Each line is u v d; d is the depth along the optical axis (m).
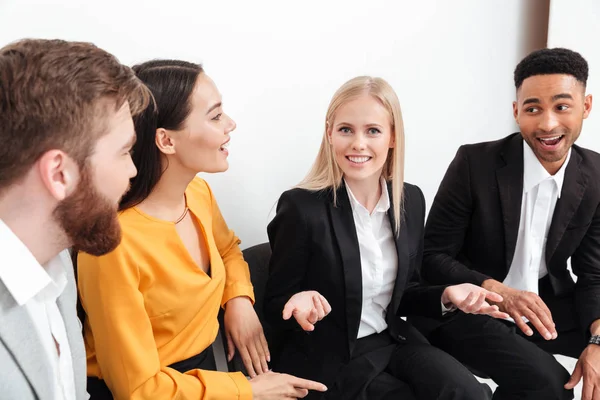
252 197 2.08
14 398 0.84
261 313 1.72
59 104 0.81
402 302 1.74
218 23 1.89
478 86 2.49
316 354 1.58
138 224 1.31
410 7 2.24
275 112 2.06
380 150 1.56
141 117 1.26
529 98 1.75
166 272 1.31
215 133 1.34
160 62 1.34
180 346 1.39
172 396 1.25
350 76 2.19
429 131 2.43
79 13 1.69
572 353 1.85
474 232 1.88
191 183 1.59
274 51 2.01
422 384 1.52
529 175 1.82
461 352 1.76
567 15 2.44
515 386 1.65
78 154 0.84
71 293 1.09
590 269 1.84
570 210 1.81
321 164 1.65
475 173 1.85
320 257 1.56
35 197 0.84
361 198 1.64
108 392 1.37
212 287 1.41
